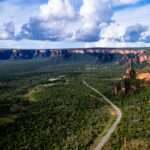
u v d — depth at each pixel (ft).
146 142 433.48
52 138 505.25
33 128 569.23
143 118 573.33
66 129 554.05
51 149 457.68
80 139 490.90
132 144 436.35
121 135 487.20
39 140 499.10
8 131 557.74
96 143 470.39
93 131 528.63
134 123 545.03
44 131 547.90
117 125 556.51
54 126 577.43
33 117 655.35
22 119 642.22
